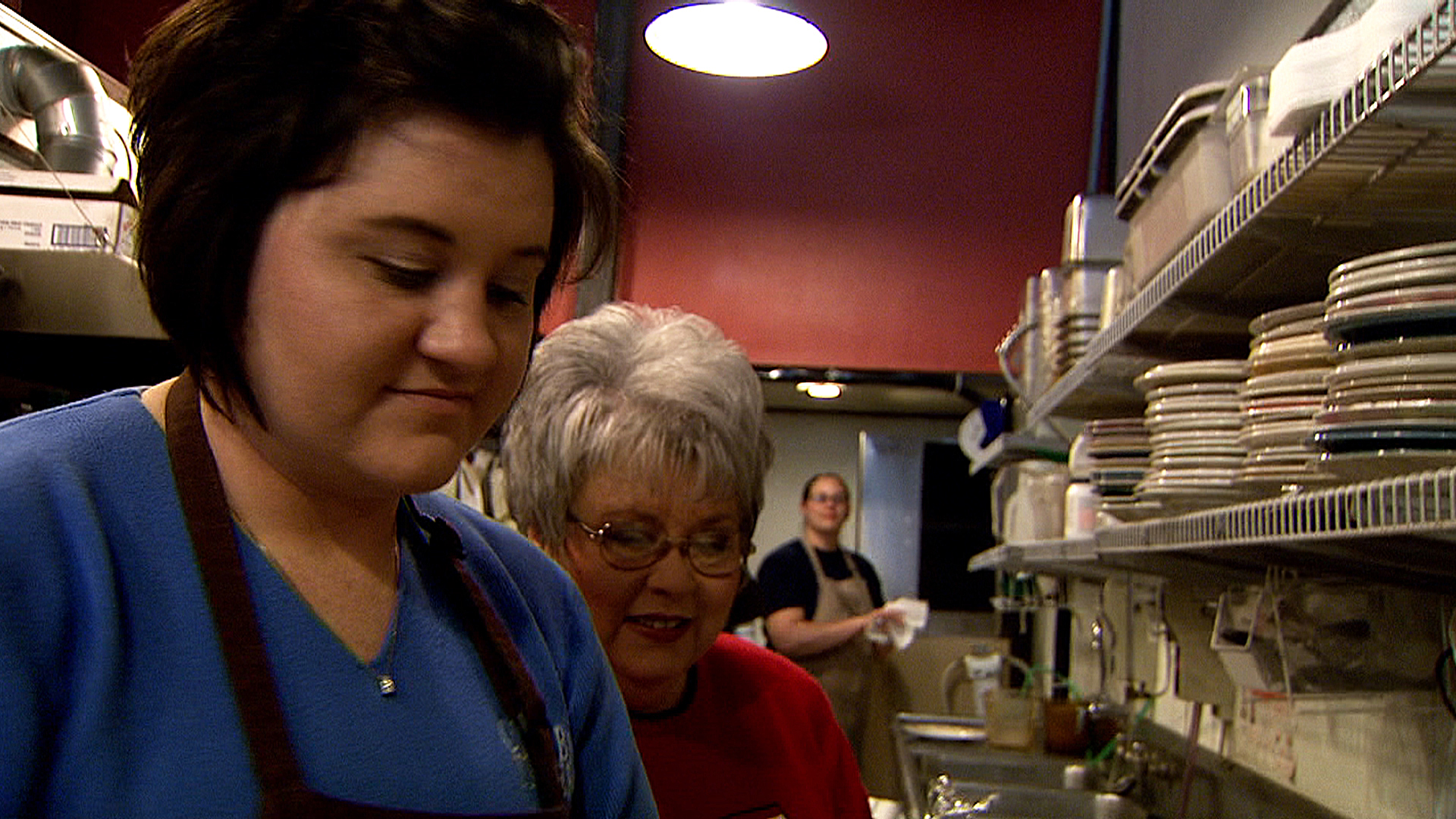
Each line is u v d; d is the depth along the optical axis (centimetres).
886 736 436
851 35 445
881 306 436
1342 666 164
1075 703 340
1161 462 166
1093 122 434
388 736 64
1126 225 273
